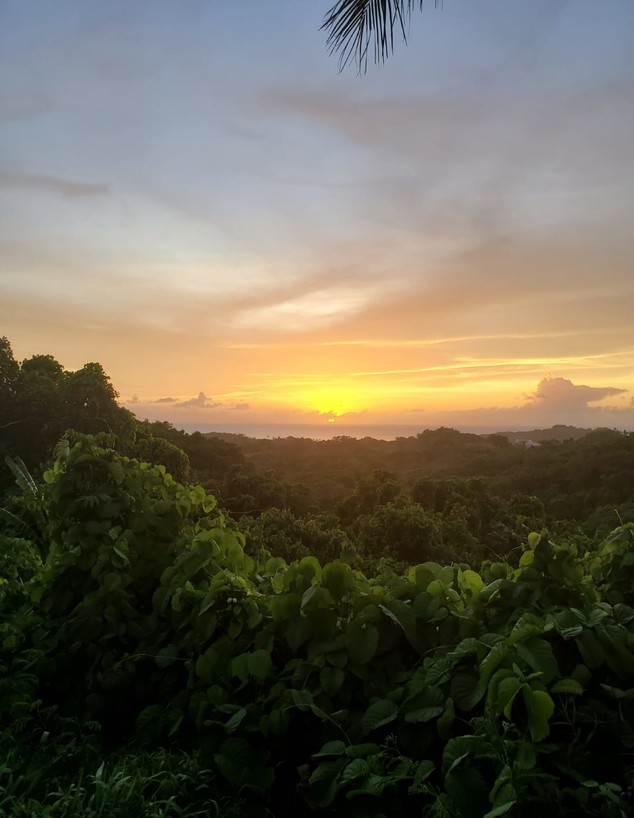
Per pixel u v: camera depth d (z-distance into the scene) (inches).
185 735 107.7
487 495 1561.3
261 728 93.2
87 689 117.9
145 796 90.4
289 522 1019.9
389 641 100.4
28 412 817.5
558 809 71.3
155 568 136.8
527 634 84.1
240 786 90.5
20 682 113.7
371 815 80.8
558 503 1692.9
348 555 119.3
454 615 100.2
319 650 101.0
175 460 919.0
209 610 114.3
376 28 195.6
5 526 219.5
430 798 84.0
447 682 90.2
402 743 88.0
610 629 90.1
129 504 139.4
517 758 73.8
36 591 137.9
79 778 90.4
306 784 89.7
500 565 111.7
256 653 101.0
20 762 97.3
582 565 118.4
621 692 84.9
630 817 70.7
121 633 121.4
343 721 94.0
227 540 135.5
